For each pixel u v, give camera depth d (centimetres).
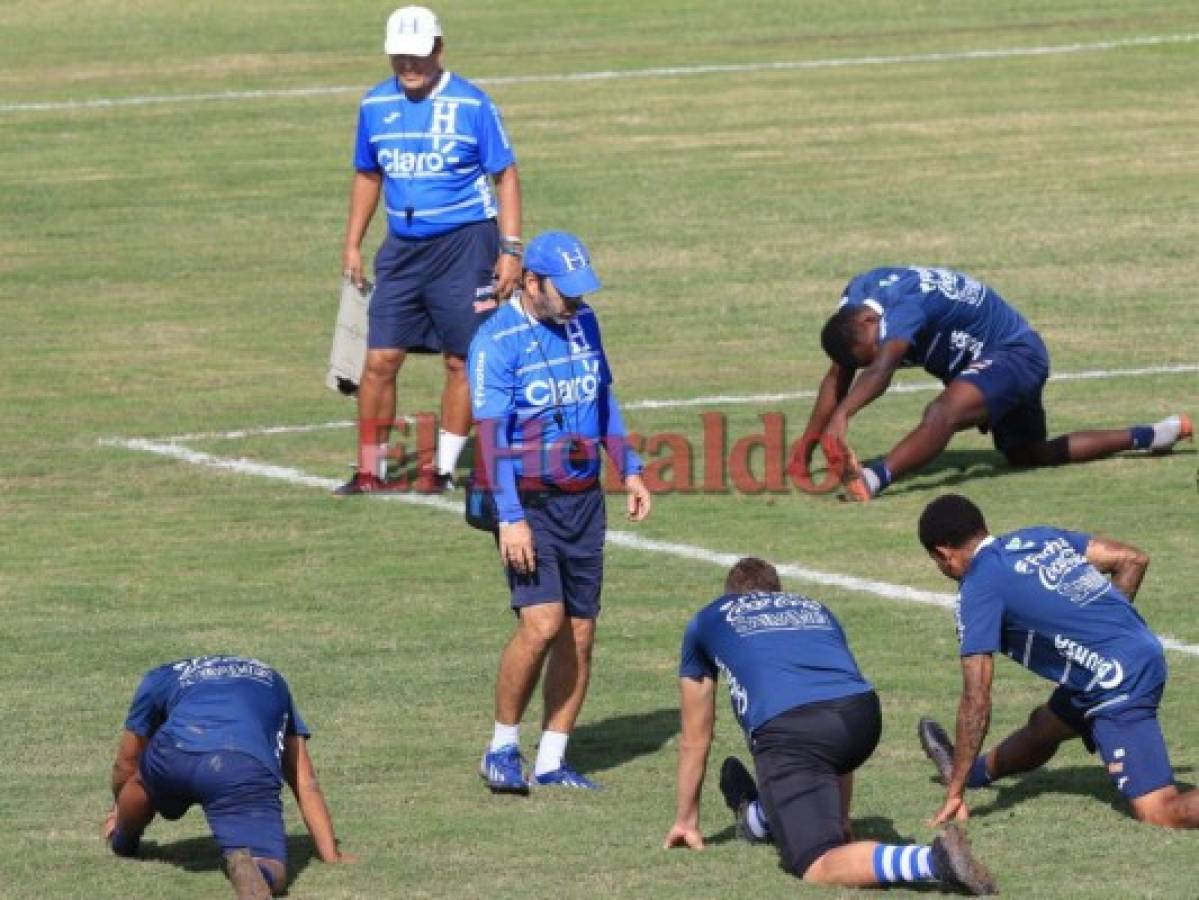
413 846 3294
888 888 3014
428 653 4322
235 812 3084
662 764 3734
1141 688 3312
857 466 5353
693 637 3259
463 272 5494
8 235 8988
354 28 14150
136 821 3203
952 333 5488
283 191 9738
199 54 13375
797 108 11388
